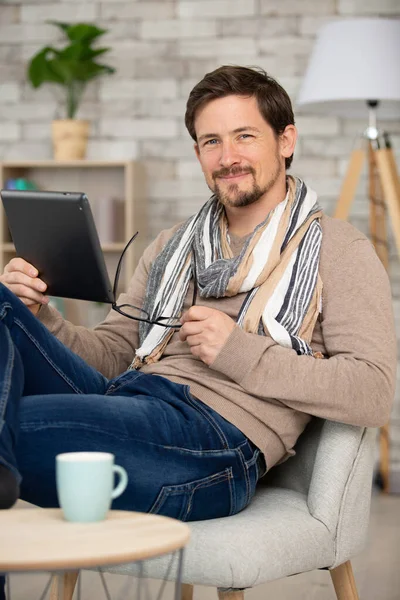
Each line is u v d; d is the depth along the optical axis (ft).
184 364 8.08
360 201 19.80
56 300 19.53
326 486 7.40
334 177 19.98
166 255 9.05
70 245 7.63
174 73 20.39
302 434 8.20
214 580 6.51
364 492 7.60
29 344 7.27
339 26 15.79
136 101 20.52
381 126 19.66
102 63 20.53
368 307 7.81
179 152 20.47
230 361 7.51
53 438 6.43
